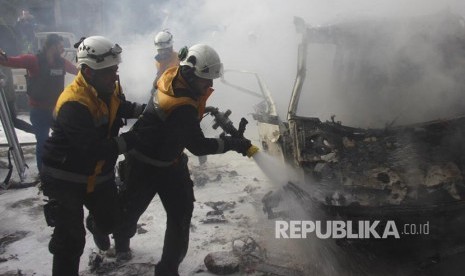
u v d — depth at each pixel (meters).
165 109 2.58
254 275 3.08
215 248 3.49
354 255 2.92
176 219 2.90
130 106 3.00
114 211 2.85
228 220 4.00
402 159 2.96
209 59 2.58
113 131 2.71
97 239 3.19
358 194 2.84
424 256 2.75
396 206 2.69
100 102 2.47
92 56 2.40
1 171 5.61
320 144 3.14
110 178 2.78
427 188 2.79
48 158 2.54
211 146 2.74
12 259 3.39
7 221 4.10
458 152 2.94
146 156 2.79
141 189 2.90
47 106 4.89
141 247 3.55
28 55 4.80
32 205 4.48
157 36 4.69
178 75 2.63
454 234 2.69
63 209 2.54
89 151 2.41
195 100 2.64
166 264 2.91
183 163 2.92
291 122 3.25
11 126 5.15
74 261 2.62
